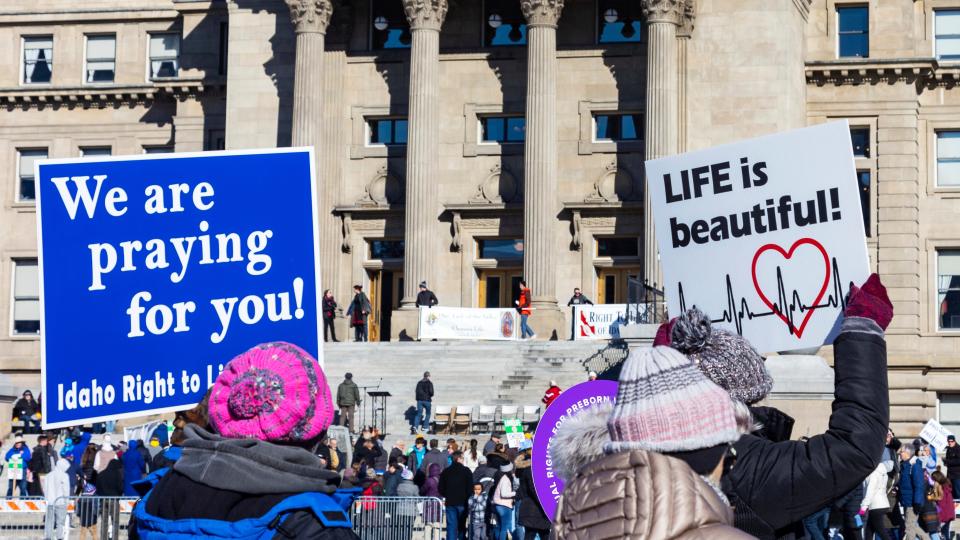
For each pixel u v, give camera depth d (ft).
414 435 237.86
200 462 31.22
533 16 296.71
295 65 309.22
